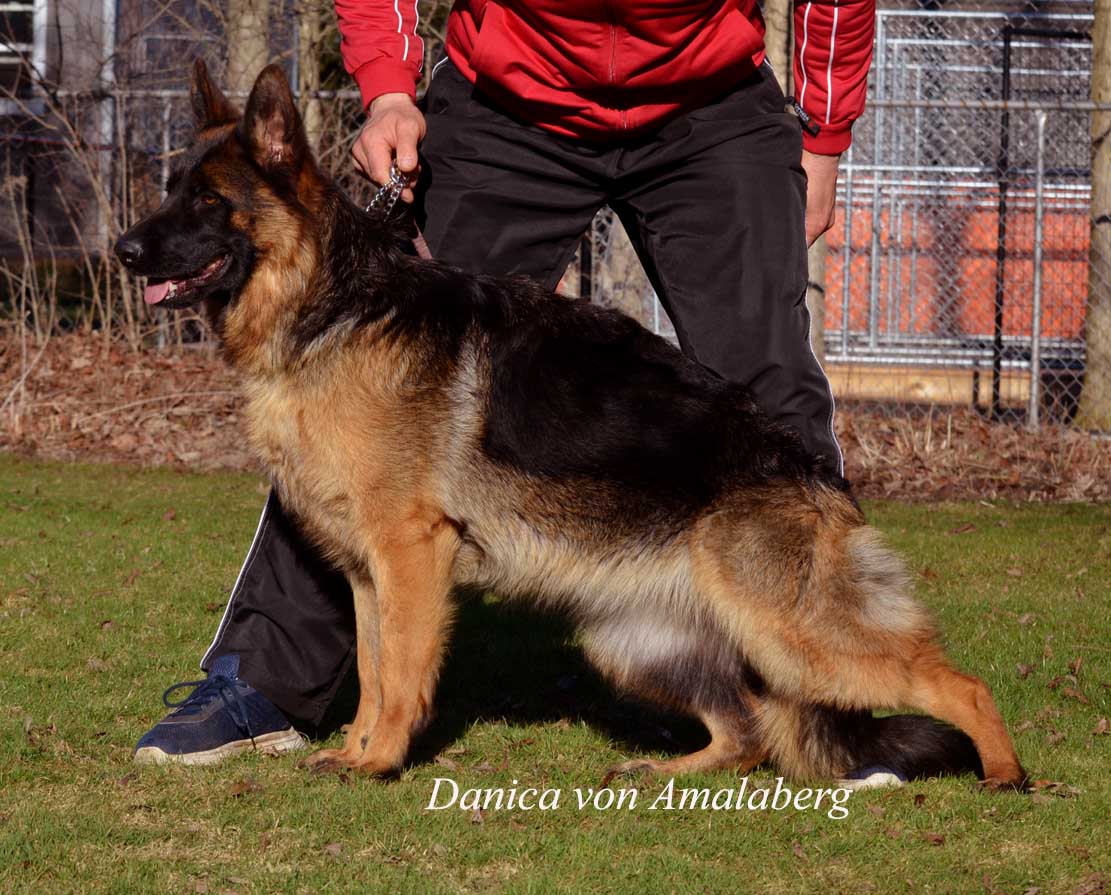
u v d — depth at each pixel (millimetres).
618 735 4453
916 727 3975
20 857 3133
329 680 4195
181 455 10336
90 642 5305
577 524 3900
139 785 3729
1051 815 3561
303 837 3357
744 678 4086
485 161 4207
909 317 13242
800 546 3766
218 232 3811
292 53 11867
